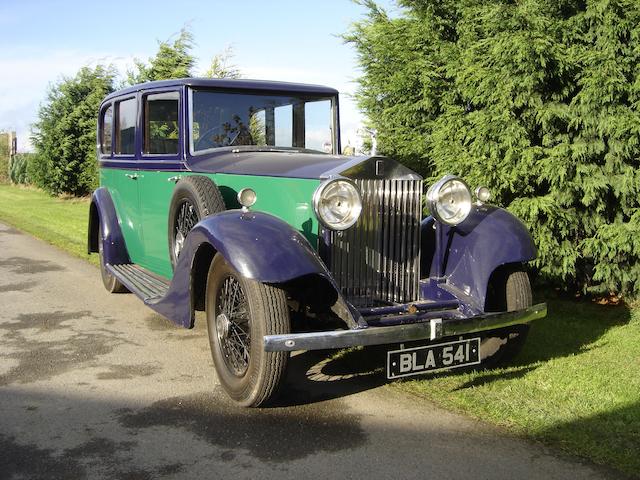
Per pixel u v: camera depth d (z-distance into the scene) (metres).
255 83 5.17
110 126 6.43
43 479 2.82
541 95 5.79
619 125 5.30
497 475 2.88
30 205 16.97
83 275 7.72
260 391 3.44
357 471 2.92
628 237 5.50
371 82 7.47
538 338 5.09
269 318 3.36
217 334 3.83
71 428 3.36
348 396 3.85
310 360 4.54
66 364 4.43
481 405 3.66
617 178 5.55
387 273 4.01
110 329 5.36
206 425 3.41
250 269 3.29
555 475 2.89
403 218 4.03
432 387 3.98
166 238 5.26
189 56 13.30
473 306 3.96
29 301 6.37
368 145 7.71
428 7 6.77
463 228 4.22
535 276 6.46
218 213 3.81
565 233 5.81
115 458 3.03
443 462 3.01
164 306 4.27
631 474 2.89
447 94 6.58
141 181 5.63
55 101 18.31
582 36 5.68
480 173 5.84
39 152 18.97
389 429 3.38
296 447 3.16
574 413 3.56
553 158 5.54
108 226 6.26
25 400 3.75
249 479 2.85
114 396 3.82
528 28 5.57
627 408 3.63
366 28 7.44
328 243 3.78
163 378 4.15
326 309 3.83
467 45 6.49
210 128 5.02
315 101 5.43
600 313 5.86
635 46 5.38
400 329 3.44
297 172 4.05
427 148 6.88
